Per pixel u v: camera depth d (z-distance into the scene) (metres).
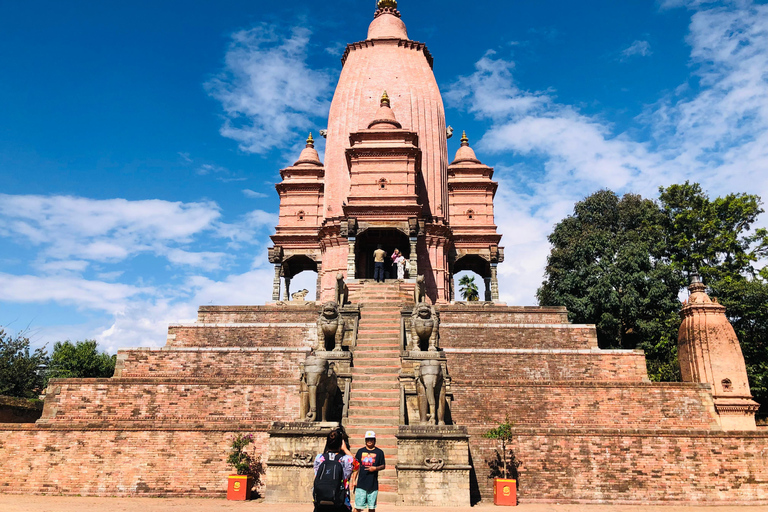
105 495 18.84
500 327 24.88
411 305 26.64
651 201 42.03
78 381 21.22
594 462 19.09
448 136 41.00
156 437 19.48
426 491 15.61
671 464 19.05
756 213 37.91
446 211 38.41
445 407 19.12
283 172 41.03
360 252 36.28
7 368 37.50
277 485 16.11
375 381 20.11
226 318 27.75
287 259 38.50
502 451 19.20
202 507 15.34
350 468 9.45
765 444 19.28
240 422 20.47
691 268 38.28
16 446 19.61
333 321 21.20
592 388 20.69
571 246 40.34
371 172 34.53
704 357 21.20
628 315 35.91
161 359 23.09
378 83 39.69
